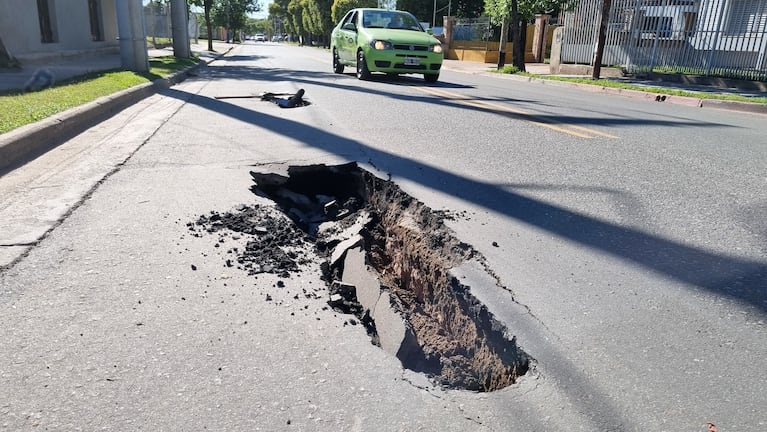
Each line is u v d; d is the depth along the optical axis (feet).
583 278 8.83
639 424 5.62
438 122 22.61
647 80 50.60
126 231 10.25
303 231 11.40
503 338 7.45
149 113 23.62
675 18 50.78
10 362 6.34
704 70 48.55
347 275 10.11
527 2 59.41
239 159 15.52
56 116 18.53
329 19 174.19
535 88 43.29
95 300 7.76
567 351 6.85
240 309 7.73
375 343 8.05
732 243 10.29
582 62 60.49
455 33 100.37
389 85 38.42
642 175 14.93
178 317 7.42
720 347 6.94
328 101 28.50
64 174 13.76
